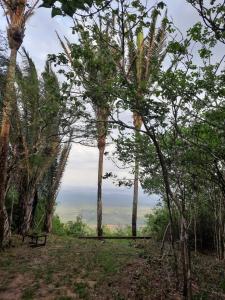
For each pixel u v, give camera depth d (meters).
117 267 12.54
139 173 12.84
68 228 28.42
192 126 8.52
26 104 16.94
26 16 15.77
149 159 10.96
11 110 16.45
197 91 7.24
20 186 21.75
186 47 6.65
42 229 25.34
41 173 21.73
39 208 25.88
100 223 25.56
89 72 7.32
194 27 6.36
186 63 7.14
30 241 18.80
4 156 16.11
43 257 14.16
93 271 11.90
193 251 19.34
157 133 8.62
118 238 24.16
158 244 19.77
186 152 8.80
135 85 7.40
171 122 8.03
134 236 24.67
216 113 7.37
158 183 13.82
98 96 7.34
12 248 16.20
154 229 23.47
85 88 7.42
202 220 20.53
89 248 17.27
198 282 11.25
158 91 7.25
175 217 16.42
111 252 16.11
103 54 7.21
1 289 9.59
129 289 9.84
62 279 10.62
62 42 15.46
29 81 17.11
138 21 6.70
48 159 21.47
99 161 25.72
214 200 15.08
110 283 10.32
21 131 18.12
